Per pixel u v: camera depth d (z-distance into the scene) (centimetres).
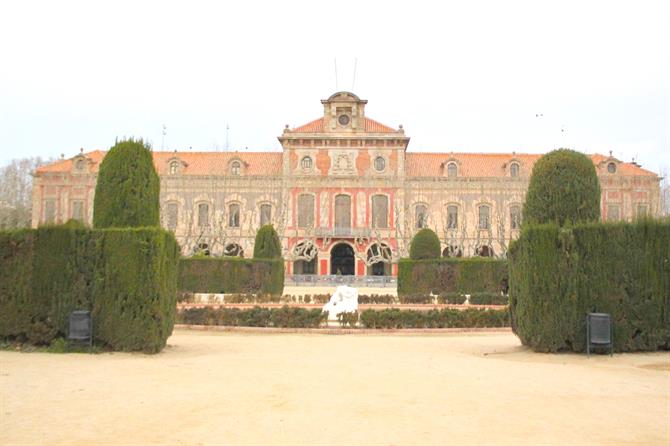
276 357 1694
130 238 1831
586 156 2159
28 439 900
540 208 2114
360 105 7819
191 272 4425
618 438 918
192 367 1505
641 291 1878
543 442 897
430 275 4369
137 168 2136
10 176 10775
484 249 7856
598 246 1870
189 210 7769
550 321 1850
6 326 1844
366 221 7631
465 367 1524
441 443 889
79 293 1836
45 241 1856
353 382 1312
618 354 1836
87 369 1468
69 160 8062
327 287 6034
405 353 1800
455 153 8181
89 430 945
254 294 4122
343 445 880
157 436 919
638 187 7669
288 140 7725
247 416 1029
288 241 7619
